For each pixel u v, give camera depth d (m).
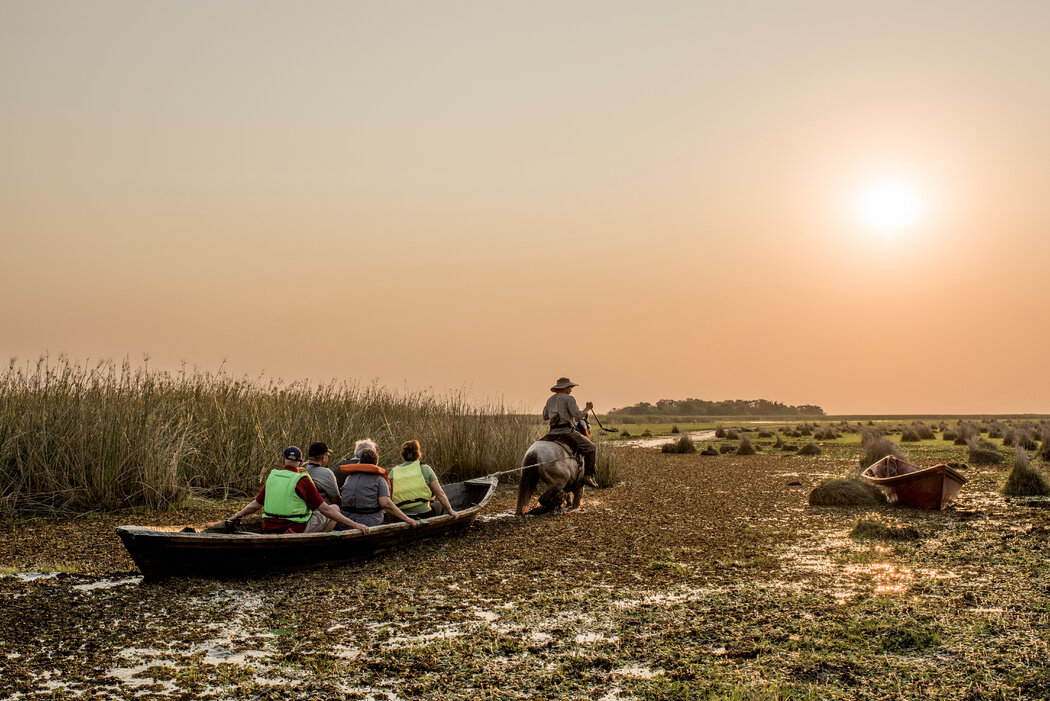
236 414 16.98
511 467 18.97
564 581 9.16
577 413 15.42
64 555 10.19
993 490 17.94
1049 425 36.56
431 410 21.53
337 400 19.91
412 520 10.88
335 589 8.70
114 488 13.60
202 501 14.55
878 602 8.07
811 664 6.21
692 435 52.69
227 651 6.58
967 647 6.56
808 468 25.12
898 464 17.66
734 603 8.13
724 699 5.47
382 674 6.06
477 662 6.32
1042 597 8.17
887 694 5.57
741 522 13.65
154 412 15.12
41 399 14.73
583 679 5.95
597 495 17.83
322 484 10.45
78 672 6.04
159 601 8.07
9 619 7.39
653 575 9.48
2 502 12.94
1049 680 5.75
